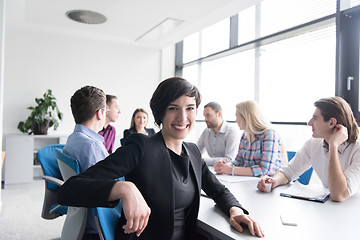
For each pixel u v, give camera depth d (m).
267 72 3.98
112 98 3.32
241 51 4.52
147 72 6.11
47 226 2.92
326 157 1.70
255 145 2.23
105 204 0.82
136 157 0.98
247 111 2.29
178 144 1.13
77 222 1.28
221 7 3.67
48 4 3.68
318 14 3.14
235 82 4.66
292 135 3.59
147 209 0.83
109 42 5.73
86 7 3.73
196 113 1.10
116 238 1.08
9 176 4.47
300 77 3.45
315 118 1.64
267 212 1.17
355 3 2.76
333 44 3.05
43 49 5.19
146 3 3.56
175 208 1.05
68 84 5.40
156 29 4.61
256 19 4.07
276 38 3.76
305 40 3.40
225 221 1.05
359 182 1.46
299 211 1.19
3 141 4.67
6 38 4.92
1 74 2.96
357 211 1.20
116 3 3.57
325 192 1.52
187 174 1.09
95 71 5.63
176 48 6.35
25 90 5.07
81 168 1.50
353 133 1.59
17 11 4.11
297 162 1.85
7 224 2.95
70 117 5.40
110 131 3.44
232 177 1.95
